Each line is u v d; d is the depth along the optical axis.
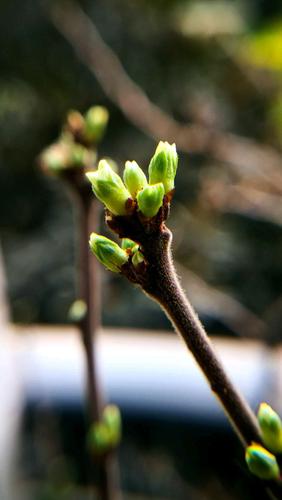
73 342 0.57
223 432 0.52
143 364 0.53
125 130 1.21
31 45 1.29
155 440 0.61
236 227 1.05
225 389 0.20
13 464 0.50
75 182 0.29
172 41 1.25
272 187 0.80
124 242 0.20
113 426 0.30
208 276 1.01
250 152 0.87
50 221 1.20
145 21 1.27
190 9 1.24
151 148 1.20
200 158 1.04
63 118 1.23
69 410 0.55
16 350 0.53
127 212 0.19
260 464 0.20
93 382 0.30
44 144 1.26
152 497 0.65
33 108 1.28
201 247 1.00
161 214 0.19
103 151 1.20
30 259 1.14
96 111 0.29
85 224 0.29
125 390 0.52
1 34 1.29
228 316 0.75
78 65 1.25
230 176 0.89
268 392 0.51
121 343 0.55
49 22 1.27
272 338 0.57
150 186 0.18
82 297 0.29
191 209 0.96
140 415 0.52
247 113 1.13
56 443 0.60
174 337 0.70
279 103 0.95
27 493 0.62
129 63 1.27
